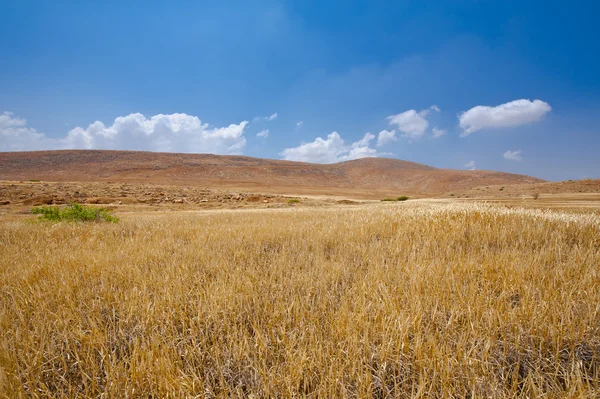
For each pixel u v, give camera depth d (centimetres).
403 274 371
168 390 191
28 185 3566
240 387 201
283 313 286
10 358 215
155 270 438
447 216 780
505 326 248
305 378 198
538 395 176
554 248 482
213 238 680
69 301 319
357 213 1177
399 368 205
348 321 256
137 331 272
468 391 195
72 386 212
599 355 222
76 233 807
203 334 264
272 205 3459
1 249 601
